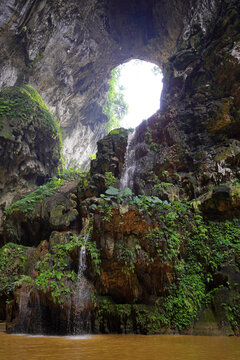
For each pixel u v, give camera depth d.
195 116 10.41
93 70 20.38
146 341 4.92
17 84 16.66
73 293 6.44
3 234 11.87
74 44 17.69
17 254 10.16
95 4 16.55
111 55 20.14
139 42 18.95
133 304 6.38
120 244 6.48
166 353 3.73
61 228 10.59
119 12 17.48
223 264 6.75
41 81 17.84
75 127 23.27
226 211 7.70
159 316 6.15
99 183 11.13
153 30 17.95
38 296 6.62
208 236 7.42
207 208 7.89
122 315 6.14
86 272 6.89
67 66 18.55
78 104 21.69
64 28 16.64
